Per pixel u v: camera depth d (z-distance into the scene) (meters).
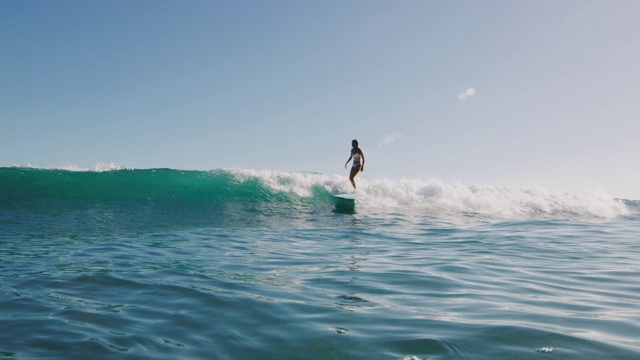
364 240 8.71
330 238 8.95
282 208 14.04
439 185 17.55
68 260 5.81
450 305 3.86
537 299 4.12
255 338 2.97
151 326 3.20
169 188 14.19
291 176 16.69
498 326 3.22
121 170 14.99
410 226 11.55
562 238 9.32
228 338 2.96
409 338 2.96
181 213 12.19
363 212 14.34
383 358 2.63
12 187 12.38
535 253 7.20
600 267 5.93
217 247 7.34
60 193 12.52
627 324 3.30
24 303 3.73
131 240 7.92
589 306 3.87
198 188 14.55
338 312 3.60
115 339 2.92
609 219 15.55
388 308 3.74
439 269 5.64
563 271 5.63
